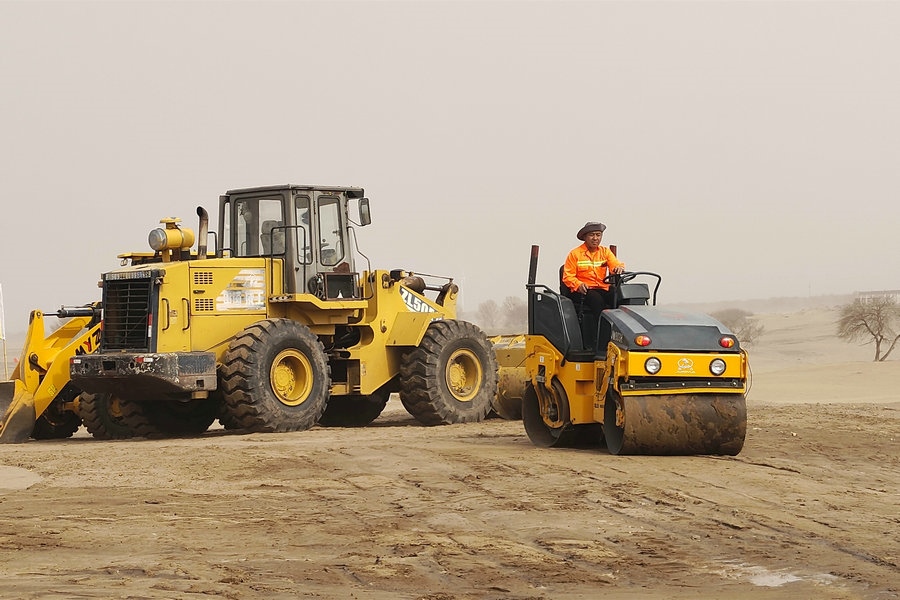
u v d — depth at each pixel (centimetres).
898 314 7925
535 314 1561
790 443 1534
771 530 970
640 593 784
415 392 2073
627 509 1058
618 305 1473
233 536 968
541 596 778
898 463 1362
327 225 2038
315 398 1928
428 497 1138
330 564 870
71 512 1086
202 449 1552
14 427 1905
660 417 1344
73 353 1955
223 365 1870
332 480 1253
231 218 2022
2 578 821
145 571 844
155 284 1828
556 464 1320
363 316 2077
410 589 798
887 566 847
